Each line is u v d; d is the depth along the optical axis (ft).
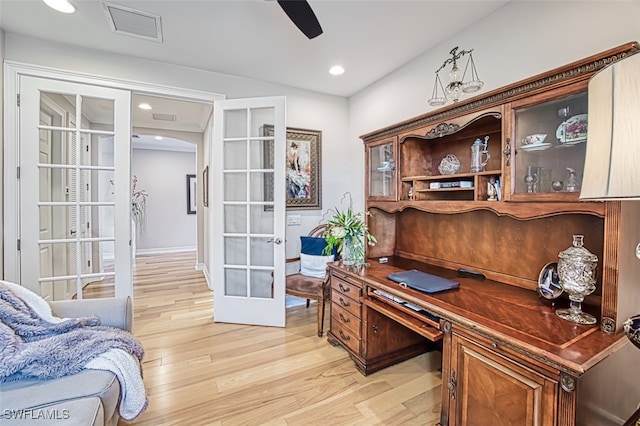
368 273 6.88
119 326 5.35
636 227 3.87
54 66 7.82
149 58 8.68
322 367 7.02
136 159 21.94
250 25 7.05
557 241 5.28
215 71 9.51
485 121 5.93
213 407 5.66
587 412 3.27
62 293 8.91
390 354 7.04
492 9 6.38
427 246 7.90
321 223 11.31
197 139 16.98
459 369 4.40
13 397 3.49
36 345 4.11
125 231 8.60
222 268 9.48
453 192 7.16
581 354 3.26
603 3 4.84
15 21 6.95
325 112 11.34
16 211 7.61
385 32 7.25
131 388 4.30
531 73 5.81
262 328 9.16
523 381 3.57
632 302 3.86
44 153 8.09
